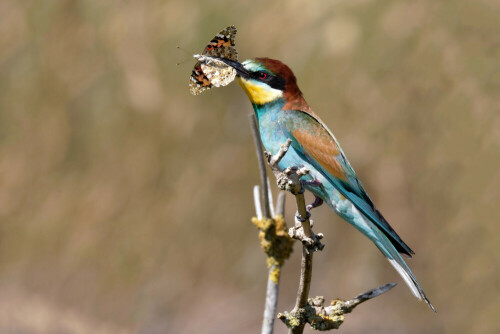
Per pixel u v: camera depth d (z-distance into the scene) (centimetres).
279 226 549
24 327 1342
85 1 1504
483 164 1216
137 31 1453
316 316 528
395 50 1290
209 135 1370
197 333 1255
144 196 1385
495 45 1261
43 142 1467
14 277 1401
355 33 1309
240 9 1391
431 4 1306
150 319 1300
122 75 1438
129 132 1417
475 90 1249
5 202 1448
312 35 1327
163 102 1406
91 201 1406
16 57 1515
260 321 1252
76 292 1363
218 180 1345
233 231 1320
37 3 1534
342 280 1243
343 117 1279
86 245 1392
